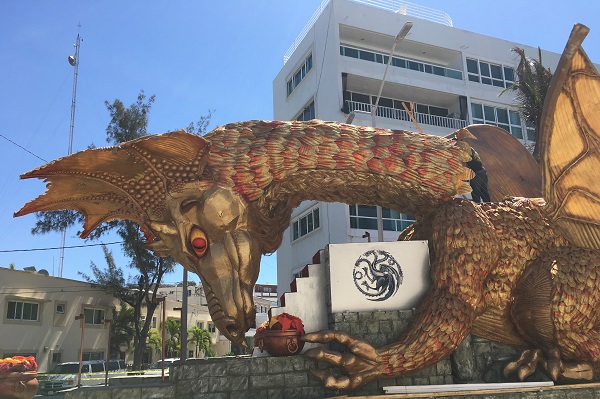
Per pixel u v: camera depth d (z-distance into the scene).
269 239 6.03
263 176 5.87
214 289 5.69
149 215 5.88
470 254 5.68
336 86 20.80
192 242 5.69
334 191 6.23
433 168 6.16
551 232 6.23
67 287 26.77
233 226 5.73
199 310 42.34
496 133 8.45
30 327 24.67
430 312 5.54
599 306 5.78
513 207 6.39
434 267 5.82
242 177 5.82
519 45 26.14
